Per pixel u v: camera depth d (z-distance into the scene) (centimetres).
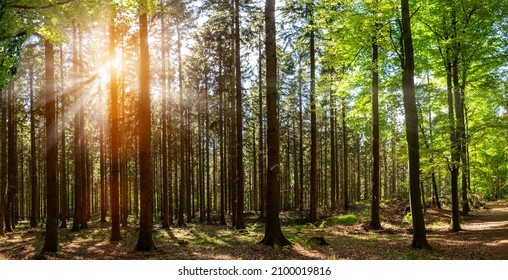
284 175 4134
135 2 898
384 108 1948
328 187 4997
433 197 2702
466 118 2116
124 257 1119
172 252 1191
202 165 3447
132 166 3403
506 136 1509
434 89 1805
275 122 1251
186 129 2755
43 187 3594
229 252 1168
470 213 2283
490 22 1475
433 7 1462
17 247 1408
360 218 2142
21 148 3278
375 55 1588
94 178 4250
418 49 1647
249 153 3797
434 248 1135
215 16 1947
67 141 3041
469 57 1523
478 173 1524
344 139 2867
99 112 2481
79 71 1902
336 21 1394
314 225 1916
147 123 1248
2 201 1869
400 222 1947
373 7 1242
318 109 1867
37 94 2150
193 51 2431
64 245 1420
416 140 1152
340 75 1648
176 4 1778
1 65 810
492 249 1072
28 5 715
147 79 1260
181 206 2341
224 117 2647
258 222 2316
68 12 794
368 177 5800
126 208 2306
